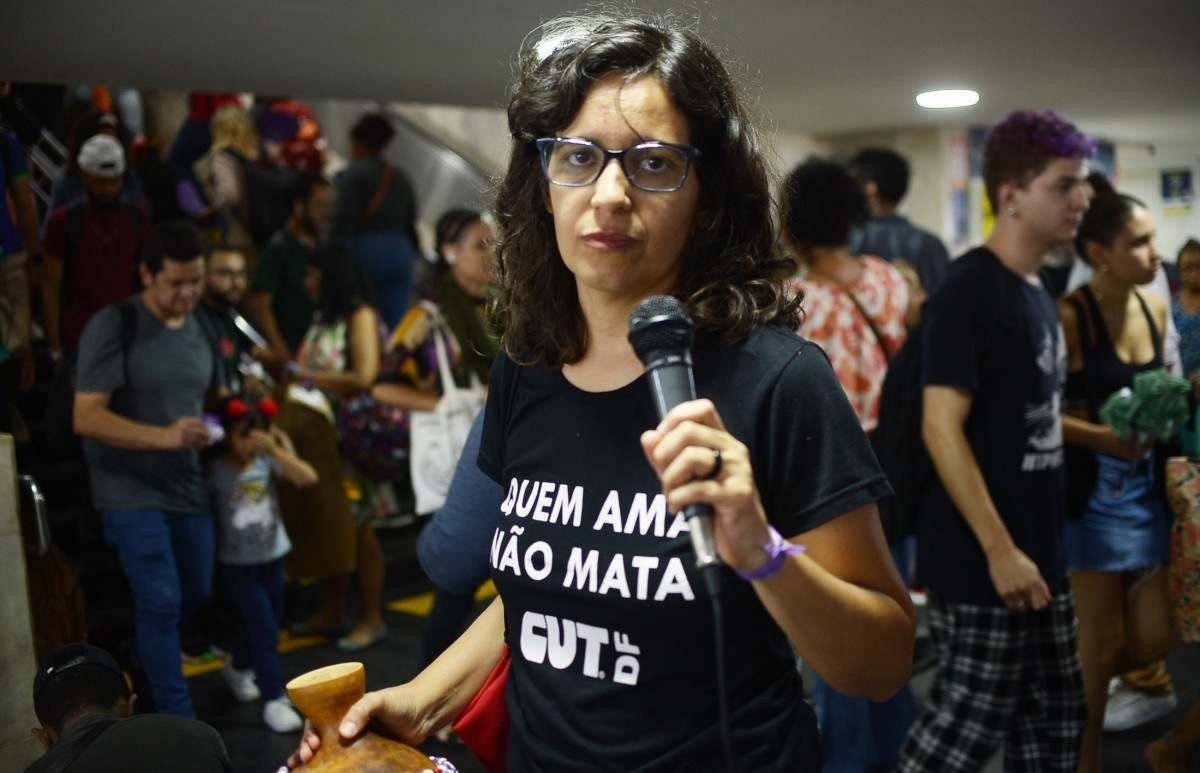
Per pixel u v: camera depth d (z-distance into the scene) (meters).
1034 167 2.77
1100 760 3.43
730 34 3.38
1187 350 3.64
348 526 4.88
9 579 2.58
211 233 6.99
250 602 4.13
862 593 1.29
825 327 4.08
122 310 3.79
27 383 4.37
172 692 3.70
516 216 1.51
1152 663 3.62
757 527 1.11
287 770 1.46
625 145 1.33
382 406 5.01
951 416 2.77
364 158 7.16
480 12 2.99
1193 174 6.55
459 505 2.09
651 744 1.33
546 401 1.48
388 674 4.73
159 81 4.07
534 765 1.43
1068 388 3.54
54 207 5.44
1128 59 3.90
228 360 4.18
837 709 3.50
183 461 3.83
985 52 3.73
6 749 2.56
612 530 1.35
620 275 1.35
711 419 1.10
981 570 2.82
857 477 1.31
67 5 2.78
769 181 1.46
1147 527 3.37
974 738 2.85
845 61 3.87
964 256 2.92
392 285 7.10
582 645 1.37
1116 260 3.46
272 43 3.37
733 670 1.33
